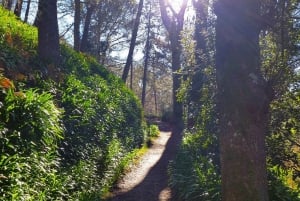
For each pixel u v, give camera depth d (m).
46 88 9.01
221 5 4.76
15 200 5.12
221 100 4.78
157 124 31.50
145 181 12.25
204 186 8.79
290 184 9.50
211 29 10.91
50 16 10.66
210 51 10.82
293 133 8.50
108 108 13.19
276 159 8.67
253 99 4.60
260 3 5.02
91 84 13.38
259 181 4.55
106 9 35.44
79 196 7.48
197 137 11.02
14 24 12.55
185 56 11.87
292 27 5.89
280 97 7.81
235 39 4.67
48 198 6.24
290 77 6.84
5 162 5.48
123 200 9.91
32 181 6.06
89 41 38.09
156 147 20.03
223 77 4.73
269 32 6.30
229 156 4.61
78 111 9.56
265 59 6.68
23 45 10.48
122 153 13.30
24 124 6.52
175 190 10.88
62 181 7.08
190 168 10.95
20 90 7.45
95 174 9.56
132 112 18.70
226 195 4.61
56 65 10.73
